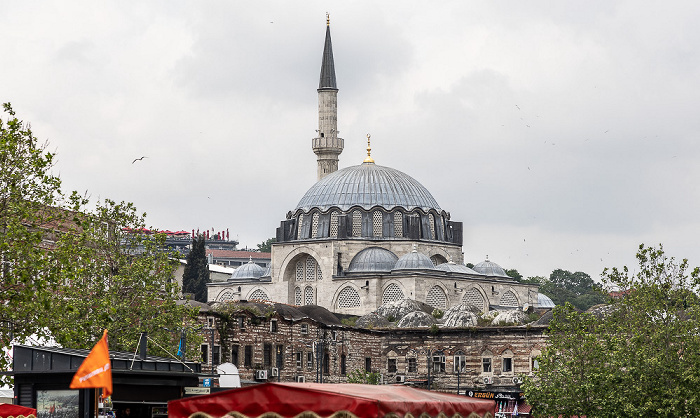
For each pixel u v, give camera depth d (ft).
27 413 144.77
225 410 110.01
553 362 284.82
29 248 191.21
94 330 245.65
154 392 182.50
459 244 634.43
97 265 258.98
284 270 619.67
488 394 395.14
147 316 261.44
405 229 614.75
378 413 107.04
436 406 120.47
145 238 277.85
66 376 169.99
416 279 572.92
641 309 273.13
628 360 269.64
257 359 368.27
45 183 199.31
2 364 194.08
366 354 433.89
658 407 264.11
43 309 196.24
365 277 585.22
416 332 436.35
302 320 394.32
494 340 424.05
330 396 107.86
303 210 626.64
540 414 286.46
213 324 348.59
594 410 276.21
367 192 620.90
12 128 196.34
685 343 266.36
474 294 599.16
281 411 108.68
